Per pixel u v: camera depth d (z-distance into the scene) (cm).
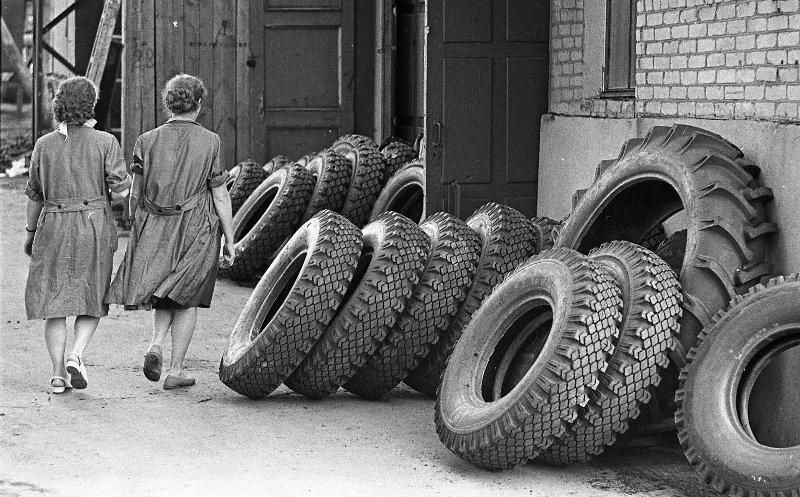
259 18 1341
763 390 568
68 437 620
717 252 586
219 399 704
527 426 536
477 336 618
